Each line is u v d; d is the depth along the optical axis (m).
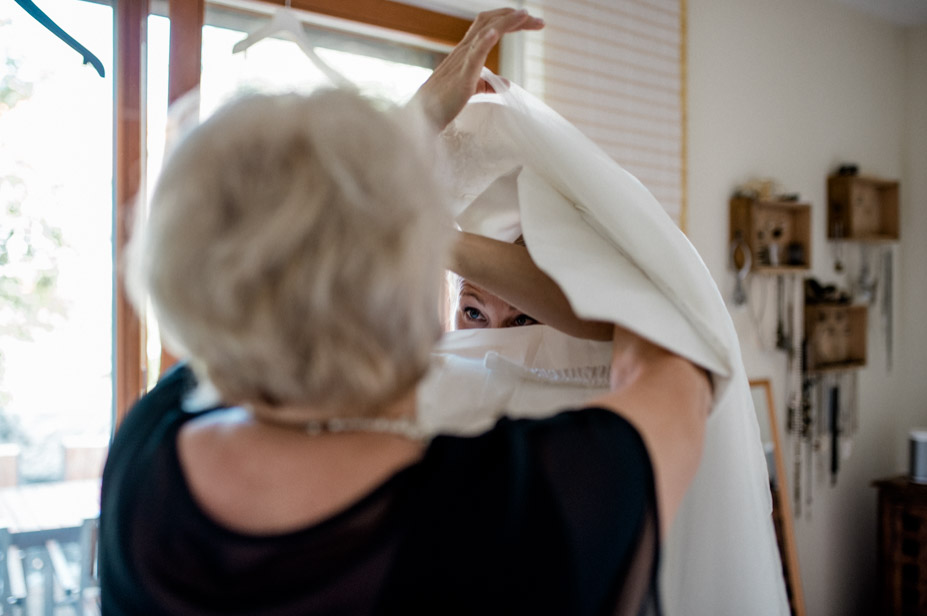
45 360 1.39
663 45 2.10
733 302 2.43
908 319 3.20
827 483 2.84
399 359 0.40
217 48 1.51
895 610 2.59
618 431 0.45
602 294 0.59
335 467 0.42
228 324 0.37
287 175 0.38
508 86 0.76
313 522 0.40
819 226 2.80
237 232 0.37
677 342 0.57
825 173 2.83
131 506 0.45
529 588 0.39
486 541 0.39
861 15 2.97
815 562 2.79
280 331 0.37
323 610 0.38
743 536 0.73
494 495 0.40
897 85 3.17
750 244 2.37
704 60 2.34
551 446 0.43
